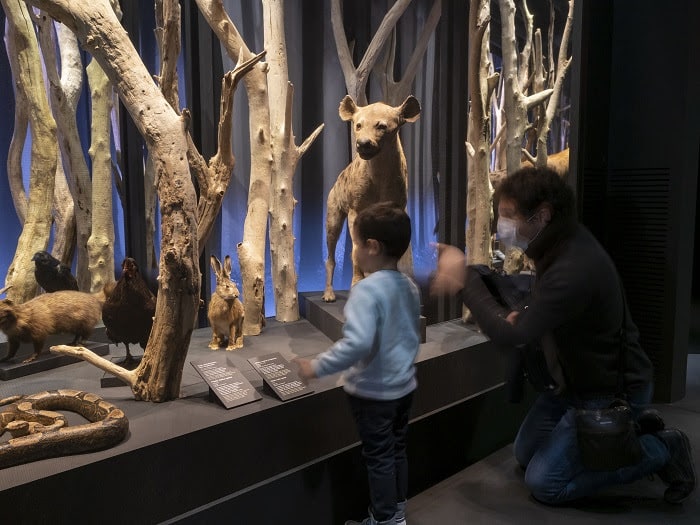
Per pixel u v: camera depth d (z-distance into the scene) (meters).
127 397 2.09
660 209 3.13
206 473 1.81
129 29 3.25
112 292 2.23
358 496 2.24
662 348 3.20
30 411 1.79
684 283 3.17
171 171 1.94
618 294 2.02
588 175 3.15
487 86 3.17
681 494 2.17
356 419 1.91
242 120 4.07
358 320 1.77
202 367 2.06
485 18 3.11
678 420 2.96
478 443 2.74
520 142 3.43
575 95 3.01
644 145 3.16
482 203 3.28
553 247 2.01
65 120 3.06
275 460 2.00
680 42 2.99
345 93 4.53
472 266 2.20
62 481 1.50
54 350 2.05
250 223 3.16
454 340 2.89
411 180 4.63
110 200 3.18
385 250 1.89
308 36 4.30
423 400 2.49
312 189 4.52
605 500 2.25
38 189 2.94
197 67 3.24
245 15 4.05
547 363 2.16
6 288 2.82
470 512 2.19
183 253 1.94
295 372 2.14
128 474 1.63
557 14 5.16
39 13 3.04
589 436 1.98
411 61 3.83
